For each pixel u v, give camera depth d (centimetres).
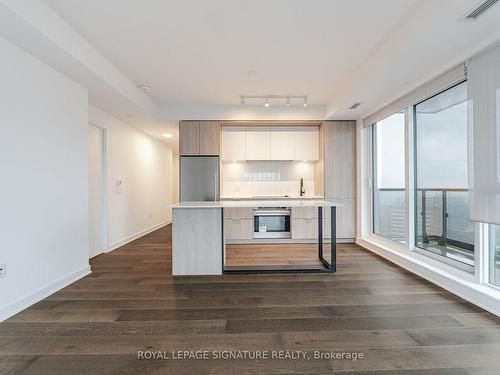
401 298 250
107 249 446
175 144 775
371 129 465
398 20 240
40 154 256
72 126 305
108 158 451
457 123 273
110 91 342
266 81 380
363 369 154
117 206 484
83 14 229
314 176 558
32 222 246
